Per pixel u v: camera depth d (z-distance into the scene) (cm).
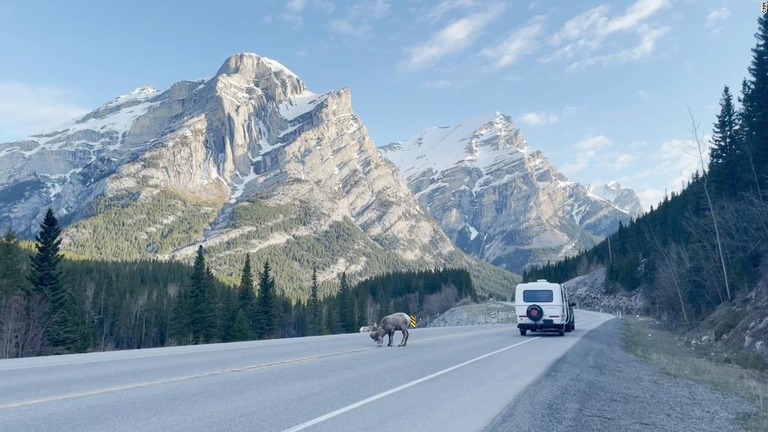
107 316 9069
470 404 922
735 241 4669
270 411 809
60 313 5372
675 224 8650
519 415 852
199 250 7638
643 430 834
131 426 690
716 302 5231
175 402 860
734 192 5388
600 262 14762
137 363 1375
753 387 1455
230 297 8219
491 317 9650
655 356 2162
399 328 2142
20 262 5778
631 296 10062
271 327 8338
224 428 692
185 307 7506
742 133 5319
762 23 4869
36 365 1282
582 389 1178
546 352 1967
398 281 17900
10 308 5181
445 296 15700
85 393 911
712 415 1013
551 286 3012
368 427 728
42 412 755
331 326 10556
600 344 2548
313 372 1277
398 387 1072
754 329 2612
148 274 13650
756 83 4819
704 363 2219
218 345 2120
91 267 12100
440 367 1425
